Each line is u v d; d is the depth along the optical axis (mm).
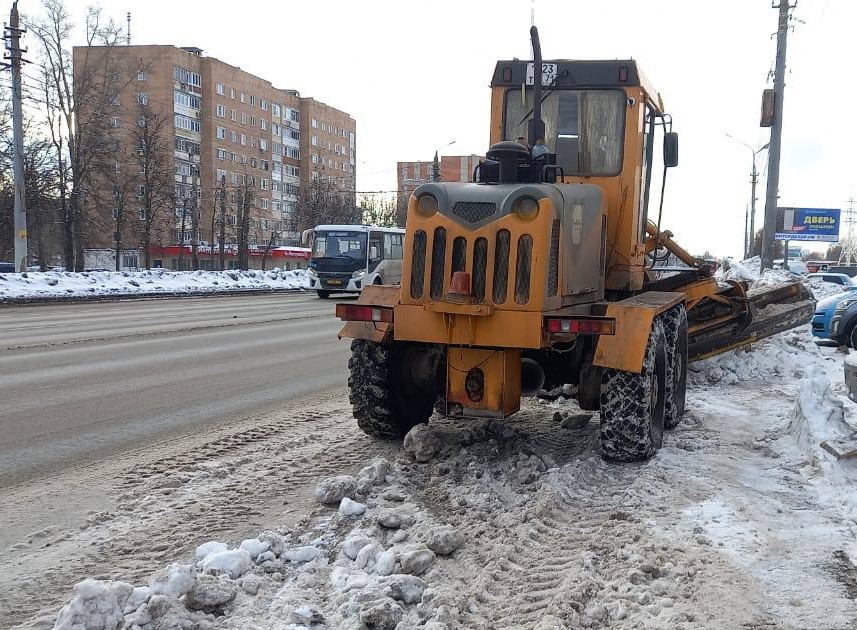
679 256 9805
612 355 5566
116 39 40938
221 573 3805
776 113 24875
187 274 37062
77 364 10875
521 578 3889
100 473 5699
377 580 3773
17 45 30156
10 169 39562
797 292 10891
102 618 3172
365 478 5188
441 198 5582
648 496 5023
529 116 7082
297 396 8781
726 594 3648
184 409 7957
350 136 108125
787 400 8500
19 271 29969
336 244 30172
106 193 56750
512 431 6723
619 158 6855
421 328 5602
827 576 3859
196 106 76188
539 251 5320
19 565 4121
